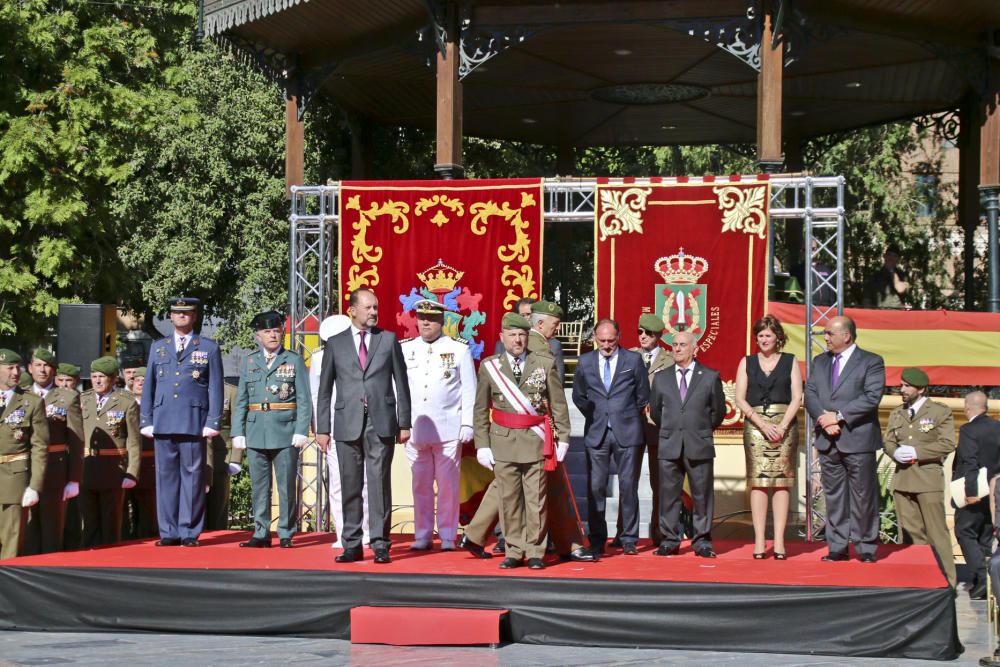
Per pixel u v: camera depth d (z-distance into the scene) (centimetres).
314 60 1784
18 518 1116
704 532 1048
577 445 1548
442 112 1562
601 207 1277
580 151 2773
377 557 977
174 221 2300
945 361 1566
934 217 2784
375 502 984
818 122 2388
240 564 972
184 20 2481
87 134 2186
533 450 953
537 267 1283
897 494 1234
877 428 1022
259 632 945
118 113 2197
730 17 1503
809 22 1537
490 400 979
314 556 1020
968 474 1217
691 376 1049
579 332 2131
